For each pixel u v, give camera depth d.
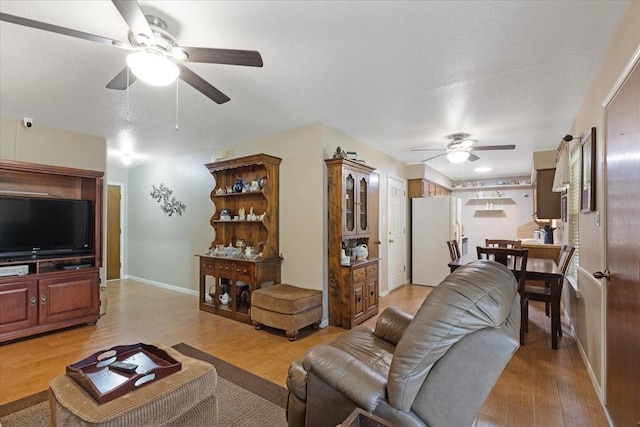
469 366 1.28
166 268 5.80
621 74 1.73
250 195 4.35
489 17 1.78
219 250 4.34
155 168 6.04
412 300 4.84
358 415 1.19
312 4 1.67
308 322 3.41
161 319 3.95
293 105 3.13
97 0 1.64
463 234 7.64
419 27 1.87
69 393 1.50
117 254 6.55
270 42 2.03
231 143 4.64
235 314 3.92
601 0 1.64
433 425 1.30
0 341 3.06
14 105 3.12
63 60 2.26
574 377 2.46
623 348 1.73
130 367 1.67
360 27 1.87
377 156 4.99
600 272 2.08
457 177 8.21
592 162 2.38
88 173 3.76
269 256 3.90
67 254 3.69
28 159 3.62
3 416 1.99
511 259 4.13
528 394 2.23
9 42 2.02
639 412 1.52
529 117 3.43
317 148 3.72
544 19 1.79
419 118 3.50
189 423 1.58
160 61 1.76
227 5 1.68
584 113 2.86
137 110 3.27
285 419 1.99
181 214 5.54
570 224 3.74
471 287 1.30
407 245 6.17
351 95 2.87
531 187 7.74
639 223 1.53
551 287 3.04
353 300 3.61
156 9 1.70
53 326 3.39
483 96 2.89
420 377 1.29
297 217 3.88
